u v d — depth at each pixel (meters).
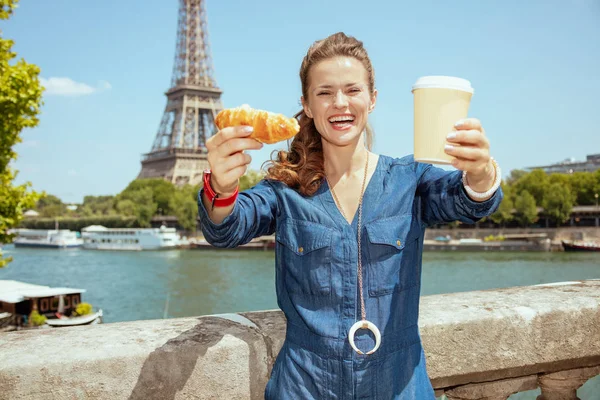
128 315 36.22
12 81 13.92
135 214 118.75
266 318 2.69
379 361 1.86
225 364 2.37
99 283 51.31
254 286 46.66
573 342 2.92
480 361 2.76
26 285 36.50
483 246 81.81
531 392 5.50
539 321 2.86
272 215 2.01
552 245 82.62
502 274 52.97
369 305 1.86
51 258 83.31
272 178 2.07
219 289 45.44
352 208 1.94
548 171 168.25
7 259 15.60
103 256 83.94
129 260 75.19
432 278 50.44
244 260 71.62
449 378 2.78
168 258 77.38
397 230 1.88
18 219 15.48
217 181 1.72
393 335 1.87
